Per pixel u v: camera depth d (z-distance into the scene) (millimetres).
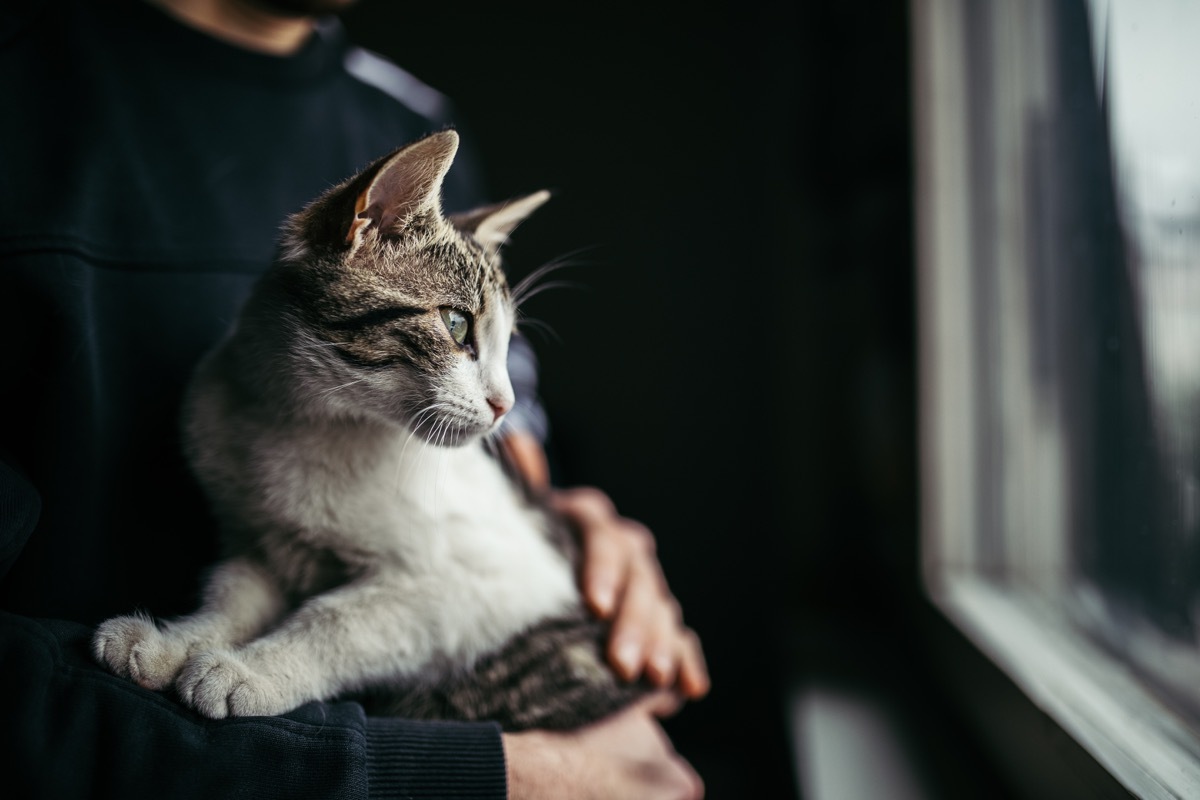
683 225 2811
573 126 2834
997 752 1127
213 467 1008
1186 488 886
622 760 1042
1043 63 1216
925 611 1487
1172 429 916
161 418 1043
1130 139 976
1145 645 1000
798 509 2148
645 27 2801
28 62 1045
